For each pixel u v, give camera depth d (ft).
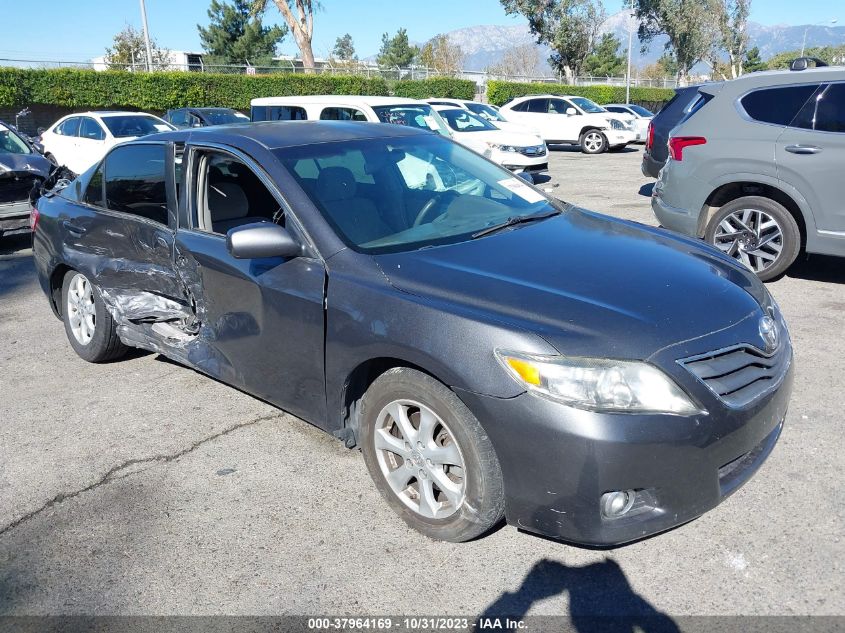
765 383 9.28
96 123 46.60
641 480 8.21
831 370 14.43
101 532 10.35
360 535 10.02
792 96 19.36
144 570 9.50
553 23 147.84
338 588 9.01
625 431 8.07
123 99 86.79
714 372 8.63
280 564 9.50
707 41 164.25
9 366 16.84
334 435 10.90
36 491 11.50
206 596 8.98
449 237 11.23
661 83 173.88
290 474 11.65
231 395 14.73
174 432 13.21
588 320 8.71
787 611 8.23
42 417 14.08
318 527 10.24
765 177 19.66
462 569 9.25
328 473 11.64
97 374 16.11
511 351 8.50
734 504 10.19
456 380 8.79
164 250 13.30
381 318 9.63
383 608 8.64
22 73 80.79
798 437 11.86
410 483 10.18
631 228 12.46
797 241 19.62
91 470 12.05
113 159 15.02
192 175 13.04
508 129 48.11
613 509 8.36
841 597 8.39
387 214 11.51
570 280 9.68
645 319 8.81
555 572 9.11
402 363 9.86
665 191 22.13
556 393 8.24
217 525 10.39
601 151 69.41
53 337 18.79
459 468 9.33
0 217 27.76
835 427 12.14
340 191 11.60
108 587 9.21
